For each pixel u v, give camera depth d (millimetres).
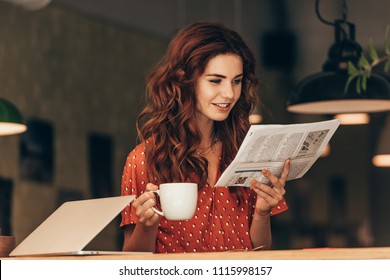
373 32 9289
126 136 9570
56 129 8828
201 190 2785
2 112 5156
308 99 4547
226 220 2785
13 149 8352
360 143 10680
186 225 2752
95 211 2191
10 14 8508
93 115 9242
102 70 9383
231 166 2486
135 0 9055
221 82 2711
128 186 2820
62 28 9016
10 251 2424
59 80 8930
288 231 10758
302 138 2529
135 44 9617
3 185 8211
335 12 9445
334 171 10789
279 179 2600
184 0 9094
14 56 8508
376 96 4445
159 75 2834
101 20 9391
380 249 1822
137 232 2564
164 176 2793
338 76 4512
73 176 8930
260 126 2402
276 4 9461
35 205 8477
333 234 10727
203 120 2820
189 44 2748
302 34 9867
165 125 2811
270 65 10117
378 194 10641
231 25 9609
